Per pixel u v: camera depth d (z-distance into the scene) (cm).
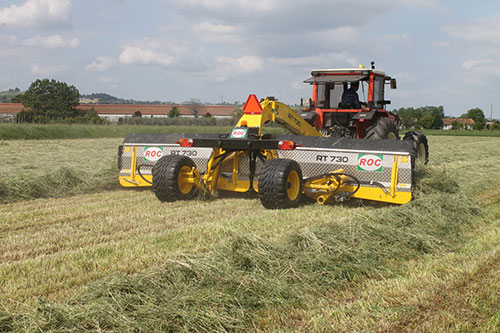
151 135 807
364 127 923
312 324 293
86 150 1681
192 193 727
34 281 366
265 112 718
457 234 505
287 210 632
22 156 1399
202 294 316
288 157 713
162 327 278
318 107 939
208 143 689
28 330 270
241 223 551
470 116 9862
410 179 641
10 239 489
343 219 530
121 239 493
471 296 323
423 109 8475
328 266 386
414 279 363
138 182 805
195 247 453
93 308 292
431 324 286
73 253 436
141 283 331
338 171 681
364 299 331
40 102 5841
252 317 303
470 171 1042
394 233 475
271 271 371
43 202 713
